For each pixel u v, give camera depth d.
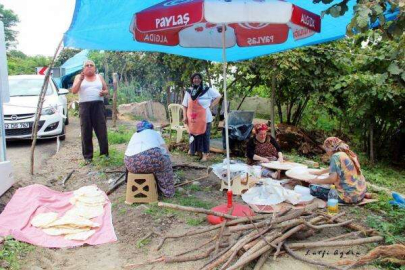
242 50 7.32
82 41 4.66
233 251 3.56
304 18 3.88
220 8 3.41
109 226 4.61
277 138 9.68
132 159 5.22
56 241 4.21
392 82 7.69
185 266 3.61
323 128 10.64
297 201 5.00
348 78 8.24
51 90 10.17
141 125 5.55
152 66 12.97
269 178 5.64
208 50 7.35
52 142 9.66
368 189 6.23
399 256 3.61
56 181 6.45
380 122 9.48
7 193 5.58
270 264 3.59
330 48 9.02
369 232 4.20
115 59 16.47
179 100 12.79
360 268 3.57
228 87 10.42
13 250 3.92
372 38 7.59
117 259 3.84
